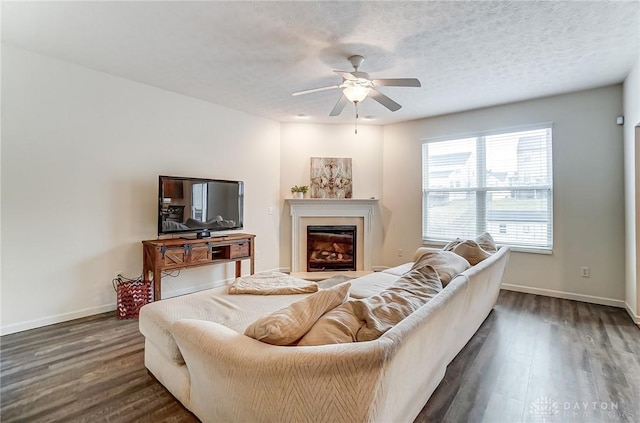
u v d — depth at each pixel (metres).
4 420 1.69
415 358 1.39
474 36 2.54
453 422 1.67
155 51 2.82
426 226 5.05
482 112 4.44
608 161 3.61
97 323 3.04
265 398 1.19
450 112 4.64
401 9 2.17
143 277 3.57
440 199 4.89
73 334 2.78
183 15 2.26
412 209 5.14
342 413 1.09
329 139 5.31
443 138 4.80
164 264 3.40
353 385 1.06
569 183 3.84
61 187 3.05
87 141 3.21
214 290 2.59
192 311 2.10
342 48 2.74
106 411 1.76
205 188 3.96
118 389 1.97
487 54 2.84
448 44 2.66
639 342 2.61
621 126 3.53
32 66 2.87
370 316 1.34
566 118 3.85
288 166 5.22
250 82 3.54
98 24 2.39
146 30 2.47
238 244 4.12
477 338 2.69
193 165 4.08
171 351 1.82
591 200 3.71
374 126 5.40
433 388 1.88
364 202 5.25
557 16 2.25
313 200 5.11
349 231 5.32
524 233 4.17
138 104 3.57
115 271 3.42
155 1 2.10
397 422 1.41
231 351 1.26
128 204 3.51
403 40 2.60
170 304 2.19
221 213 4.14
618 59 2.94
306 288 2.57
